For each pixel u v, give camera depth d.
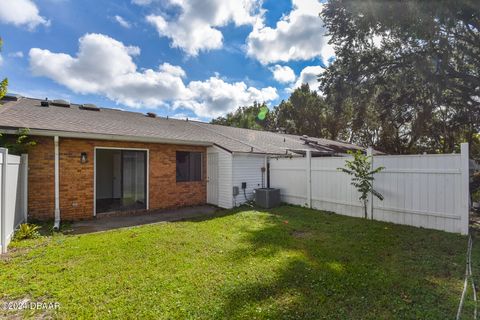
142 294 3.29
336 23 13.98
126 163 9.05
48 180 7.27
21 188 6.50
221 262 4.33
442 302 3.04
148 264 4.26
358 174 7.55
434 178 6.33
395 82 14.31
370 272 3.87
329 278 3.68
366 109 17.86
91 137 7.70
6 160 4.93
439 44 11.25
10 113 7.73
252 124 37.47
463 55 12.65
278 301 3.11
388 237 5.68
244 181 10.38
